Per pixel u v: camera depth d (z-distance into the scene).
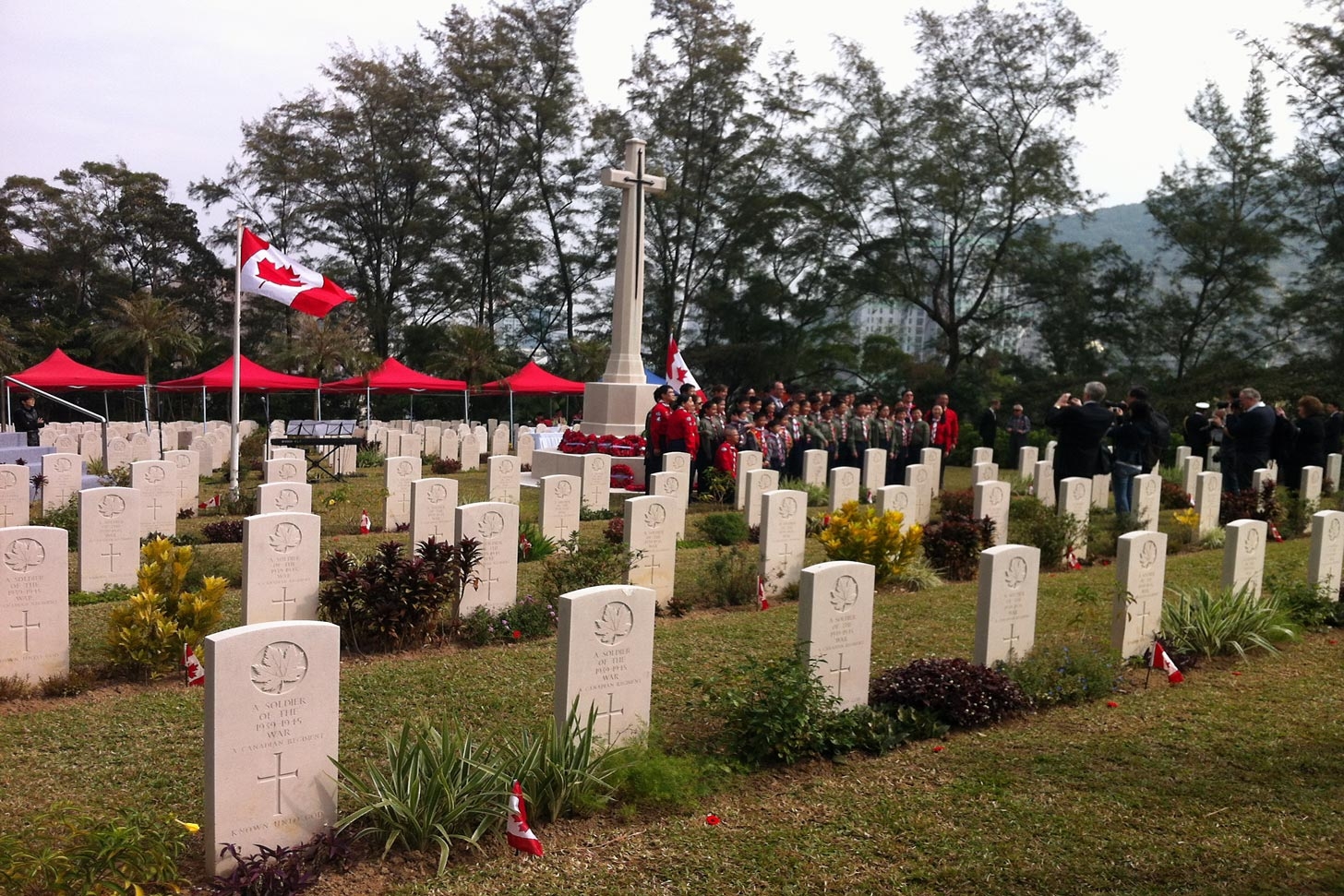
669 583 11.63
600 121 49.81
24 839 5.35
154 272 57.84
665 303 49.50
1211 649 9.55
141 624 8.61
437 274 51.66
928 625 10.62
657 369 50.09
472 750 6.04
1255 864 5.43
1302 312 40.34
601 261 53.09
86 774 6.50
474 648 9.84
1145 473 16.42
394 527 17.06
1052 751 7.11
